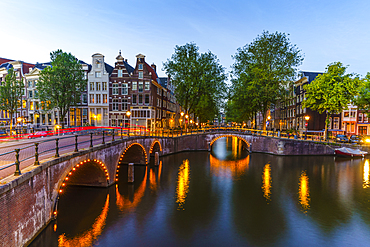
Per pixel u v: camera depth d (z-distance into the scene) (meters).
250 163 29.36
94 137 23.70
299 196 17.94
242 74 37.69
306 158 32.41
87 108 41.38
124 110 40.88
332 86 31.69
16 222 8.23
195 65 36.53
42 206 10.23
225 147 47.09
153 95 42.97
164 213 14.61
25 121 40.81
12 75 36.56
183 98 38.88
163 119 51.69
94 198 16.30
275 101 37.09
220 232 12.51
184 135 37.34
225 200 17.02
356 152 32.41
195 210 15.19
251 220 13.96
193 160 30.97
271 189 19.53
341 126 43.03
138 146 25.36
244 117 52.91
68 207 14.82
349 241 11.85
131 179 20.03
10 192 7.81
